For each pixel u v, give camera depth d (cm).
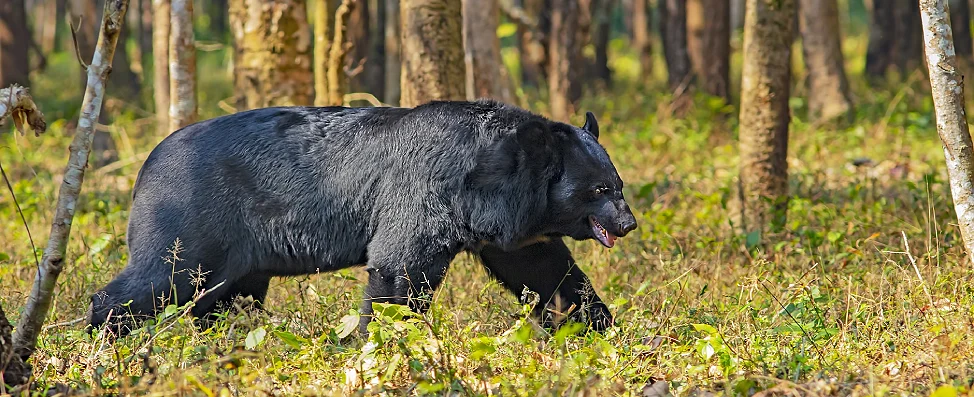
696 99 2909
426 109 1032
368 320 1016
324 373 891
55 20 5209
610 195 1049
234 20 1908
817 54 2766
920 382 812
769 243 1391
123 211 1639
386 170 1020
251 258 1043
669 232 1432
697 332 979
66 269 1273
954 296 1025
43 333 987
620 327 1011
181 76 1577
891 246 1270
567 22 2920
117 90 3266
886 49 3772
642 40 4100
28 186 1775
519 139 1014
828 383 793
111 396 786
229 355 831
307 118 1054
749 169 1584
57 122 2712
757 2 1545
